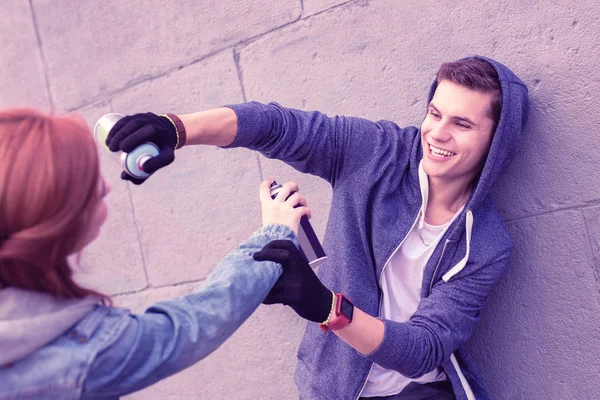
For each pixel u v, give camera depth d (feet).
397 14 6.65
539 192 6.20
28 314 2.86
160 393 8.91
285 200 4.27
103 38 8.68
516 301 6.45
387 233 5.42
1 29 9.61
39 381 2.80
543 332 6.33
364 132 5.51
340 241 5.55
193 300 3.26
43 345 2.85
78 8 8.81
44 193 2.78
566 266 6.16
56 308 2.93
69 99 9.19
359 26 6.88
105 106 8.85
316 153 5.41
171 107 8.29
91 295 3.10
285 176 7.50
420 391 5.60
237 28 7.64
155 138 4.13
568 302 6.18
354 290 5.47
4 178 2.77
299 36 7.25
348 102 7.06
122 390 3.01
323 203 7.28
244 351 8.10
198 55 7.97
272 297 4.01
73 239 2.97
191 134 4.65
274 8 7.36
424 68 6.58
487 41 6.25
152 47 8.30
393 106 6.80
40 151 2.82
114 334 2.97
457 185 5.40
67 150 2.87
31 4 9.25
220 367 8.33
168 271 8.59
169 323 3.15
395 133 5.64
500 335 6.57
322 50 7.13
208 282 3.43
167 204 8.45
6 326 2.74
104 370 2.93
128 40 8.48
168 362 3.07
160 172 8.43
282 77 7.43
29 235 2.79
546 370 6.36
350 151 5.47
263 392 8.02
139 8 8.30
